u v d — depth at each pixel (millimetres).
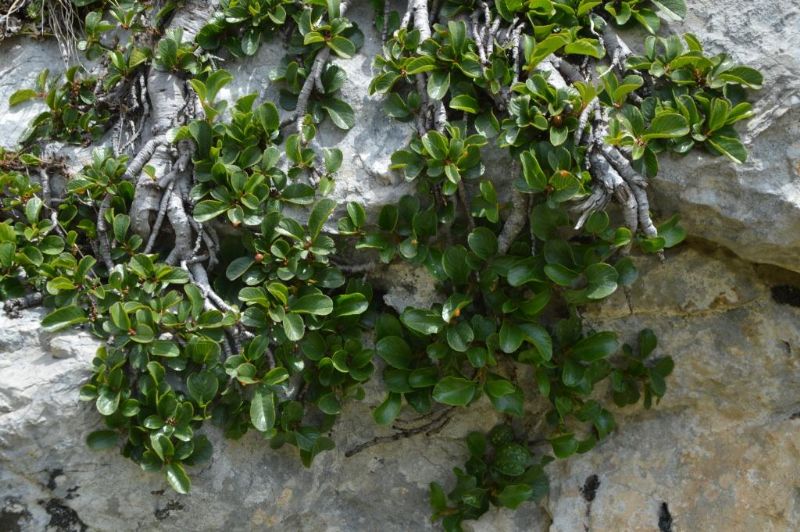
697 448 981
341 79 962
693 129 902
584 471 989
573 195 887
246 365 918
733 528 974
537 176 892
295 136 938
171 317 925
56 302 938
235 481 955
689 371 973
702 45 934
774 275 959
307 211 947
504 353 972
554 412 983
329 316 942
